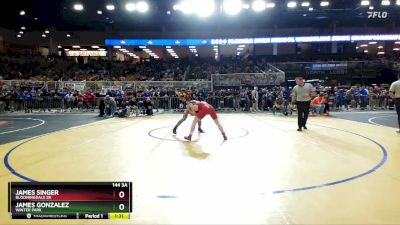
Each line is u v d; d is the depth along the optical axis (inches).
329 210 155.3
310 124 517.7
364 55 1581.0
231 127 478.6
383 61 1309.1
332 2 1106.7
